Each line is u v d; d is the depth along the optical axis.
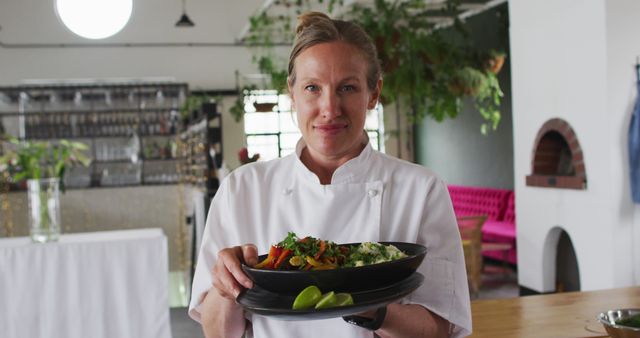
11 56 12.84
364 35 1.20
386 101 6.51
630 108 4.95
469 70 6.51
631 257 4.98
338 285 1.01
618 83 4.93
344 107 1.17
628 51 4.94
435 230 1.32
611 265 4.96
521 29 6.00
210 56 13.65
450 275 1.28
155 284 4.08
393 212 1.33
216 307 1.23
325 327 1.27
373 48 1.22
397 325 1.15
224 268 1.09
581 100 5.21
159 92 12.95
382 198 1.32
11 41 12.76
